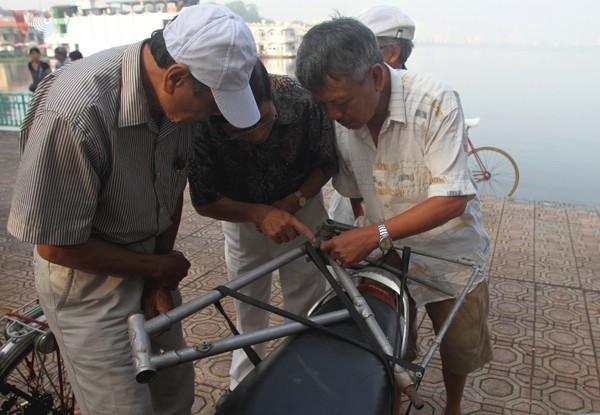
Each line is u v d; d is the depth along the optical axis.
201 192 1.98
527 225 5.09
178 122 1.36
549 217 5.34
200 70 1.25
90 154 1.30
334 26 1.47
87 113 1.27
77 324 1.55
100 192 1.42
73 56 8.61
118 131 1.38
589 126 14.05
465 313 1.93
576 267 4.07
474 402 2.50
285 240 1.93
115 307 1.57
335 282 1.46
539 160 10.27
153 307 1.63
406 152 1.75
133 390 1.61
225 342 1.22
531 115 15.49
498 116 15.16
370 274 1.61
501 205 5.75
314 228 2.30
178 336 1.89
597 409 2.47
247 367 2.42
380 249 1.73
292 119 1.87
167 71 1.26
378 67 1.54
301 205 2.11
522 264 4.12
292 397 1.10
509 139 12.07
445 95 1.68
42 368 2.04
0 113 10.54
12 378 2.42
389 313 1.45
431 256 1.69
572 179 8.98
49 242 1.32
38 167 1.26
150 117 1.42
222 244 4.50
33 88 10.15
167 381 1.88
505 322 3.23
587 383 2.65
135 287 1.63
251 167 1.96
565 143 11.84
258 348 2.43
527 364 2.80
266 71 1.56
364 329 1.30
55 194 1.29
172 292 1.88
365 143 1.84
